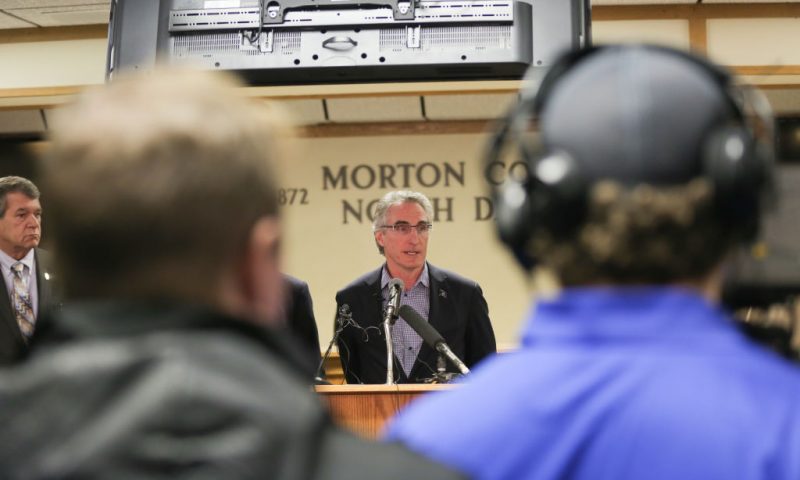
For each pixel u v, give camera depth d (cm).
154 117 149
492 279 1512
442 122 1533
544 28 775
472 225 1523
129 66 798
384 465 141
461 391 180
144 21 802
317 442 140
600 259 167
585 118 169
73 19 1365
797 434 158
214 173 148
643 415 162
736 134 167
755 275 242
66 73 1405
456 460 169
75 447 134
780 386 164
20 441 136
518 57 770
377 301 889
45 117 1509
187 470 133
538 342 177
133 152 146
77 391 138
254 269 156
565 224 169
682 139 164
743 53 1277
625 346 169
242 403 137
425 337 740
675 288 170
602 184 165
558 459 164
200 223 148
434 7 776
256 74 794
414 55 776
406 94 1450
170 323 146
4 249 988
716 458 157
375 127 1543
